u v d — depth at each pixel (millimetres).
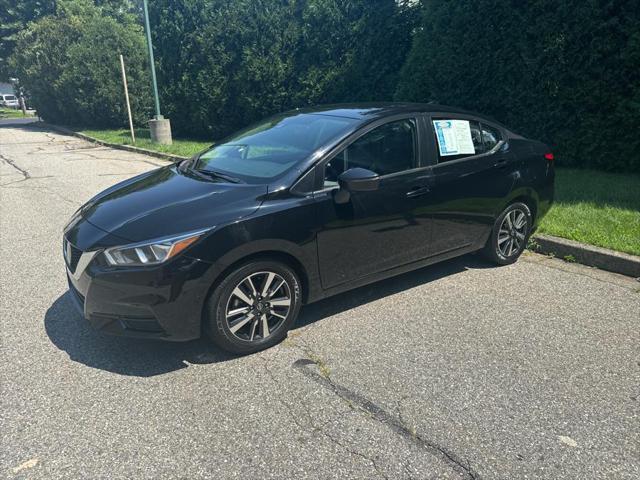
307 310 3879
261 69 13680
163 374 3039
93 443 2455
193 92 15203
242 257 3049
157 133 14305
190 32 14859
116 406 2740
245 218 3055
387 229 3719
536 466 2283
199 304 2992
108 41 20234
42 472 2270
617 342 3355
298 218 3244
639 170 7535
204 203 3148
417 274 4566
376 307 3906
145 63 20625
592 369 3045
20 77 26781
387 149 3768
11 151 14938
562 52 7512
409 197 3795
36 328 3613
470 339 3410
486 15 8250
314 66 13227
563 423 2568
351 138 3586
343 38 12797
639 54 6801
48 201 7758
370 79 12516
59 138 19453
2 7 31375
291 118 4246
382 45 12227
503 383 2910
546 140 8141
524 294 4113
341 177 3275
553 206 5945
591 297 4047
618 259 4523
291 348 3328
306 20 13188
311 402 2760
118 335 3053
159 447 2426
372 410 2686
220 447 2422
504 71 8281
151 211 3150
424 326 3598
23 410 2707
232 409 2707
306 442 2451
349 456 2354
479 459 2330
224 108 15055
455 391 2840
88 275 2980
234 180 3488
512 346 3314
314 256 3371
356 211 3510
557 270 4629
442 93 9219
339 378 2982
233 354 3238
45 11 31234
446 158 4090
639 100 7008
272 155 3672
